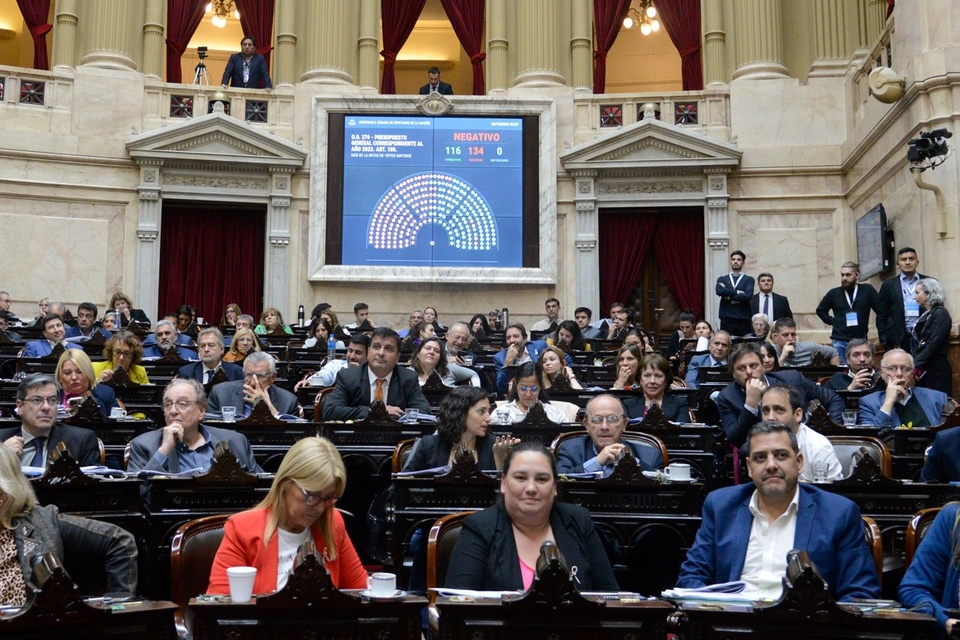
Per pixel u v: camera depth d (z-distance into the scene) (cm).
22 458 466
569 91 1467
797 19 1495
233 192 1408
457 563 322
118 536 324
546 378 746
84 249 1361
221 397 645
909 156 930
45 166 1355
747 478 587
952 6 987
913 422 622
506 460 330
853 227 1336
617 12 1589
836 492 423
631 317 1334
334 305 1413
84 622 233
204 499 411
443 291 1423
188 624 314
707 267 1398
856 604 286
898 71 1066
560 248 1434
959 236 953
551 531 330
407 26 1664
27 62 1941
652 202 1421
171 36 1551
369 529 525
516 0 1548
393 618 253
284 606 246
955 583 302
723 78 1500
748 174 1405
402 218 1417
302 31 1538
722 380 812
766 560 338
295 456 320
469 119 1435
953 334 930
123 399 689
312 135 1427
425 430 578
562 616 253
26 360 799
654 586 456
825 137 1401
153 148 1372
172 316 1200
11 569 302
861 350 732
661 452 516
